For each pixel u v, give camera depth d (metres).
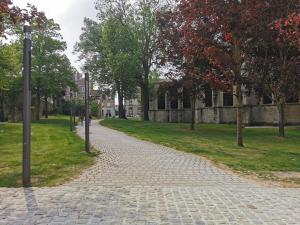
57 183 11.19
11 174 12.38
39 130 35.50
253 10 24.42
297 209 8.25
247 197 9.38
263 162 16.39
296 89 30.92
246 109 55.81
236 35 24.47
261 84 30.67
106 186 10.69
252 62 29.27
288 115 53.19
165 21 37.41
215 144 25.17
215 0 24.00
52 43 57.94
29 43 10.50
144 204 8.59
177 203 8.70
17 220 7.35
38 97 59.62
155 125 46.00
